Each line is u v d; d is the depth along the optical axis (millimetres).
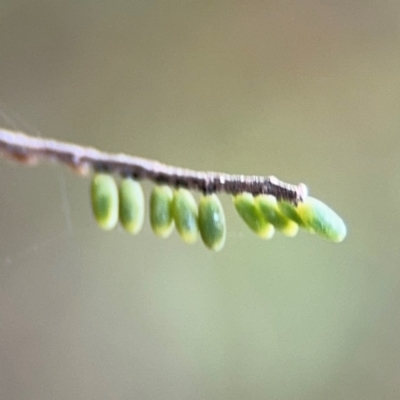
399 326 120
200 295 121
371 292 120
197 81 116
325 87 116
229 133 117
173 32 115
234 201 69
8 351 121
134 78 116
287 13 113
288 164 118
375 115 116
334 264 120
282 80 116
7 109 114
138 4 113
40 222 120
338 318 121
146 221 118
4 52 113
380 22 113
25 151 66
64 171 118
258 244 119
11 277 120
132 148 118
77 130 116
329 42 114
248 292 120
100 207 67
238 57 115
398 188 118
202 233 68
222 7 113
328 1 112
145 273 121
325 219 69
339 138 117
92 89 116
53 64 115
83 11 113
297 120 117
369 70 114
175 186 68
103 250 121
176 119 117
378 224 119
